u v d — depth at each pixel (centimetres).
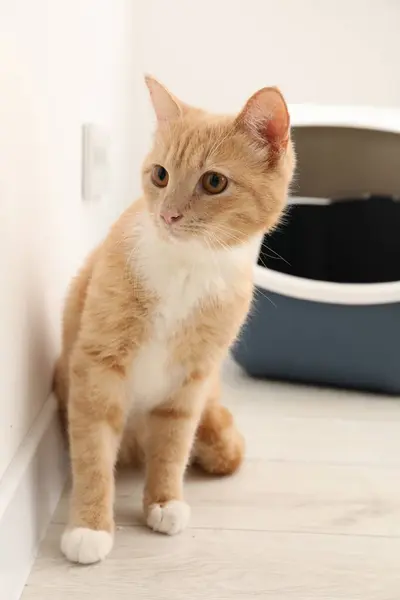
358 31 206
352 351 161
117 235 101
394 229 188
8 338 86
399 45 207
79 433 97
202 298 99
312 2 204
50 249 108
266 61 209
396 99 211
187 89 211
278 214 103
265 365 169
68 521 100
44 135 101
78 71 127
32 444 95
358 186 192
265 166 99
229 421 120
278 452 130
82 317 100
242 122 97
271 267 185
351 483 119
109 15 163
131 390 104
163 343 100
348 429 143
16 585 85
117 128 179
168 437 106
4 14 79
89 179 137
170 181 97
